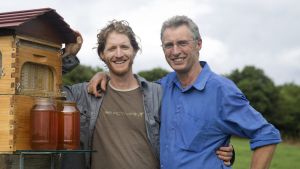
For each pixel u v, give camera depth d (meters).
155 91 2.19
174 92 2.12
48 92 2.03
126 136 2.11
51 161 2.06
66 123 1.95
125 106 2.14
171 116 2.07
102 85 2.17
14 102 1.82
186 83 2.08
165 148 2.05
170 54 2.04
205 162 1.99
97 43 2.15
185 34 2.01
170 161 2.03
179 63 2.03
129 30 2.12
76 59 2.25
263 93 26.06
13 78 1.83
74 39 2.13
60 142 1.95
